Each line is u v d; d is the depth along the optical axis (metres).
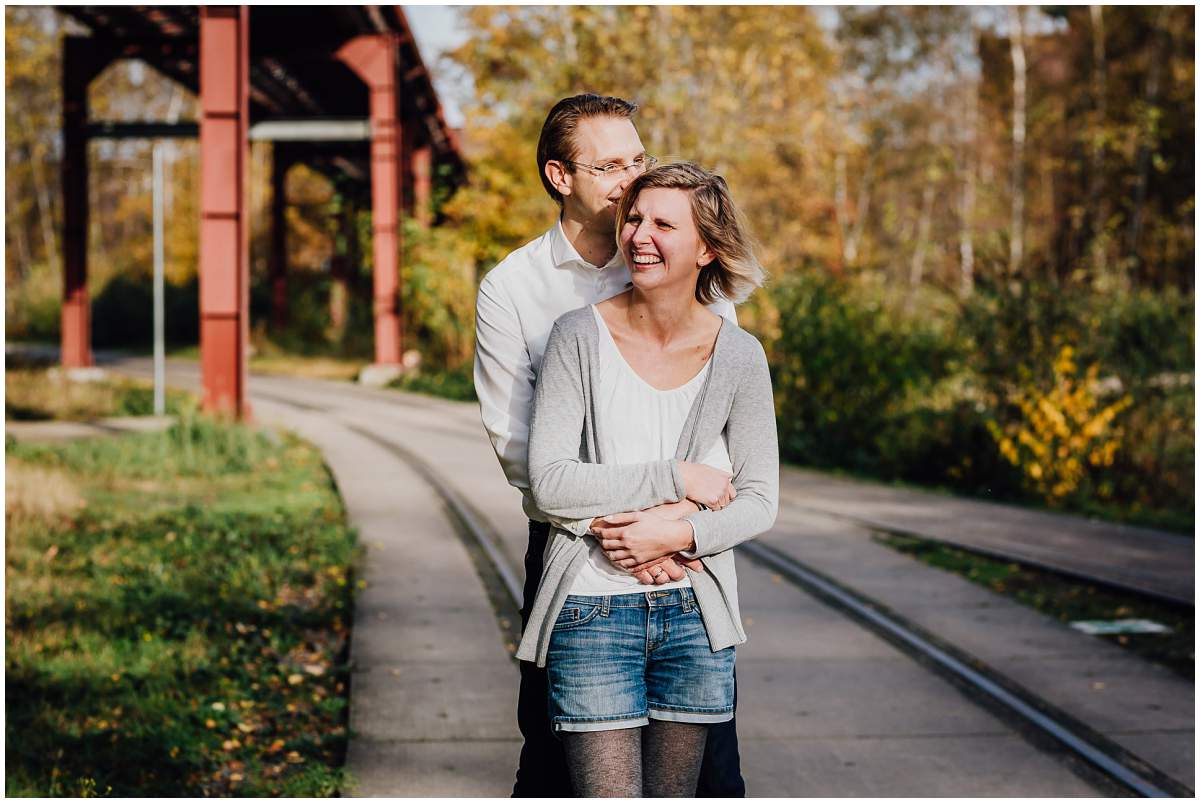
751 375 2.62
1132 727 5.30
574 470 2.48
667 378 2.59
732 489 2.54
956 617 7.26
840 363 16.12
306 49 24.55
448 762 4.75
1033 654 6.48
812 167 32.06
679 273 2.55
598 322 2.61
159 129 25.72
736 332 2.65
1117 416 12.92
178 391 21.80
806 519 10.83
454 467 13.40
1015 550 9.45
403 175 30.62
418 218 29.95
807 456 15.93
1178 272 28.89
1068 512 12.08
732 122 25.67
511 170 26.30
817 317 16.69
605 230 2.79
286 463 13.57
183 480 12.14
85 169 25.77
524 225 26.00
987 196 33.62
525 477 2.73
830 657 6.37
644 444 2.57
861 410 16.06
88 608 6.80
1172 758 4.91
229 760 4.86
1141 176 30.31
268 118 31.67
